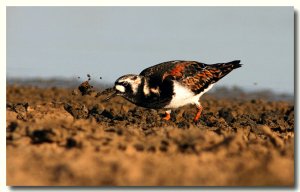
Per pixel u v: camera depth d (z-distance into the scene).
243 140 13.45
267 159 11.83
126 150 12.07
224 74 18.33
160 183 10.65
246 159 11.91
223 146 12.29
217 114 19.00
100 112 18.14
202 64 17.98
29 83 26.39
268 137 14.12
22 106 16.98
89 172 10.89
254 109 21.58
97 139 12.77
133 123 16.12
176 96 17.08
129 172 10.88
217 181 10.84
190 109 20.47
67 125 13.70
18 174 10.80
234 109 20.81
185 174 11.05
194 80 17.41
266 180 10.97
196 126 16.25
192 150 12.28
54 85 26.22
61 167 11.03
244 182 10.87
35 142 12.63
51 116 16.08
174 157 11.91
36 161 11.42
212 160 11.81
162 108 17.31
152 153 12.12
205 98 25.11
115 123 15.88
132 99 17.02
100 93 17.11
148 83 16.94
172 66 17.33
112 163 11.31
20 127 13.26
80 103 20.81
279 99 25.64
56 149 12.16
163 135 13.45
